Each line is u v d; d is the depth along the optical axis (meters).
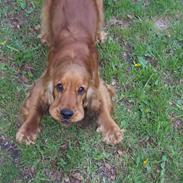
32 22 1.06
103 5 1.09
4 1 1.08
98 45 1.04
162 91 0.99
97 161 0.89
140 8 1.12
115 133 0.90
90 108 0.89
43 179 0.86
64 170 0.87
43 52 1.01
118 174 0.89
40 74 0.98
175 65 1.04
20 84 0.96
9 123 0.91
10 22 1.05
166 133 0.94
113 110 0.95
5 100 0.94
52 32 0.95
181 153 0.92
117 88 0.99
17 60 0.99
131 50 1.05
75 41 0.89
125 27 1.09
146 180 0.89
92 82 0.85
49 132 0.91
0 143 0.89
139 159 0.90
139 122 0.94
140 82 1.00
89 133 0.92
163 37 1.08
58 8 0.94
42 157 0.88
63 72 0.80
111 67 1.01
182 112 0.98
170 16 1.13
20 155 0.88
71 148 0.89
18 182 0.85
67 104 0.79
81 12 0.93
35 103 0.89
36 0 1.08
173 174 0.90
